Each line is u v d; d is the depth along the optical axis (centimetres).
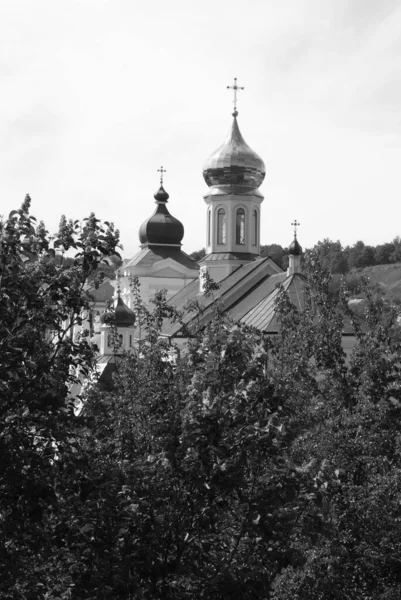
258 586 1962
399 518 2845
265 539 1948
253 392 1917
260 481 1953
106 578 1909
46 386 1900
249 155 9638
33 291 1892
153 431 2231
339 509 2795
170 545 2028
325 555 2728
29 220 1988
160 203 12519
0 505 1889
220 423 1862
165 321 9181
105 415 2819
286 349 3312
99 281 2081
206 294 3191
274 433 1856
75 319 2041
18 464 1806
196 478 1898
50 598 2036
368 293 3584
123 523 1927
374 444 3044
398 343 3372
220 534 2103
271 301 6944
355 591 2888
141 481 1958
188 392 2000
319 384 3350
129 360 3056
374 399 3228
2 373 1848
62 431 1903
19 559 1933
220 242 9725
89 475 1938
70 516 1953
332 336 3378
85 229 1998
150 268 12000
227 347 1967
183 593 1972
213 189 9738
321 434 3019
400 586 2831
